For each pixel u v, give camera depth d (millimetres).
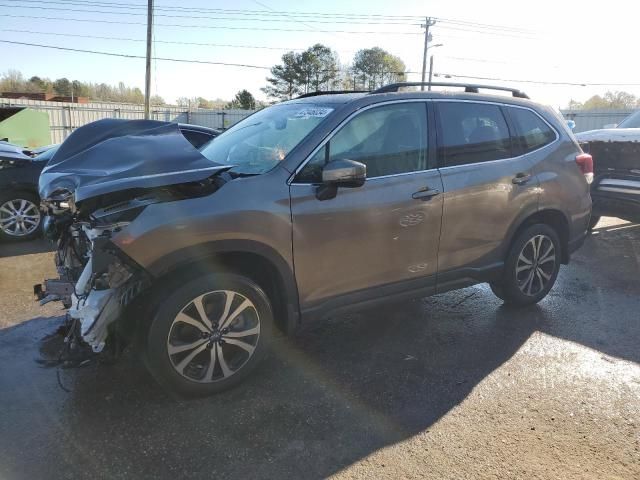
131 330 3053
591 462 2695
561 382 3490
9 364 3604
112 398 3199
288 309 3348
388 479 2562
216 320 3143
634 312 4758
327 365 3697
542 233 4629
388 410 3143
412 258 3801
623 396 3322
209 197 3012
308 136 3422
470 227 4066
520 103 4547
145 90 31203
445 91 4133
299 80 67250
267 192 3168
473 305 4906
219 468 2615
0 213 7125
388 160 3670
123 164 3193
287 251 3236
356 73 69062
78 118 35500
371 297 3688
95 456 2680
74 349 3080
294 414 3078
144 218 2824
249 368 3314
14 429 2883
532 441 2861
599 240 7656
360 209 3461
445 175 3889
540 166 4488
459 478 2576
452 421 3041
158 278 2918
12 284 5324
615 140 6645
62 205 3234
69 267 3400
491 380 3510
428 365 3715
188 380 3107
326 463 2668
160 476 2549
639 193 6473
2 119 16078
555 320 4555
